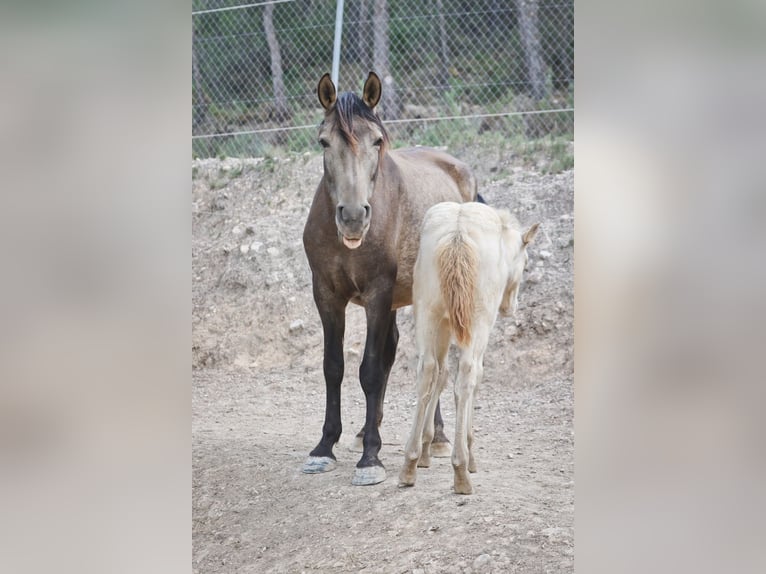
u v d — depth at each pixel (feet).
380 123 29.48
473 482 29.43
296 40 99.35
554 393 44.93
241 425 43.21
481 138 65.57
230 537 27.37
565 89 89.71
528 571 21.71
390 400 47.34
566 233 53.98
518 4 88.48
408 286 33.99
